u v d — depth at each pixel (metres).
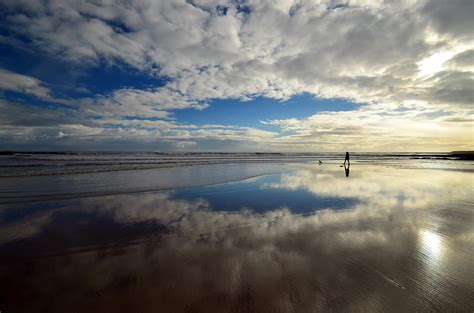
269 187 14.73
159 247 5.86
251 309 3.57
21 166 24.42
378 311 3.50
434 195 12.16
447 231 6.86
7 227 7.14
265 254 5.42
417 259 5.12
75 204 9.83
